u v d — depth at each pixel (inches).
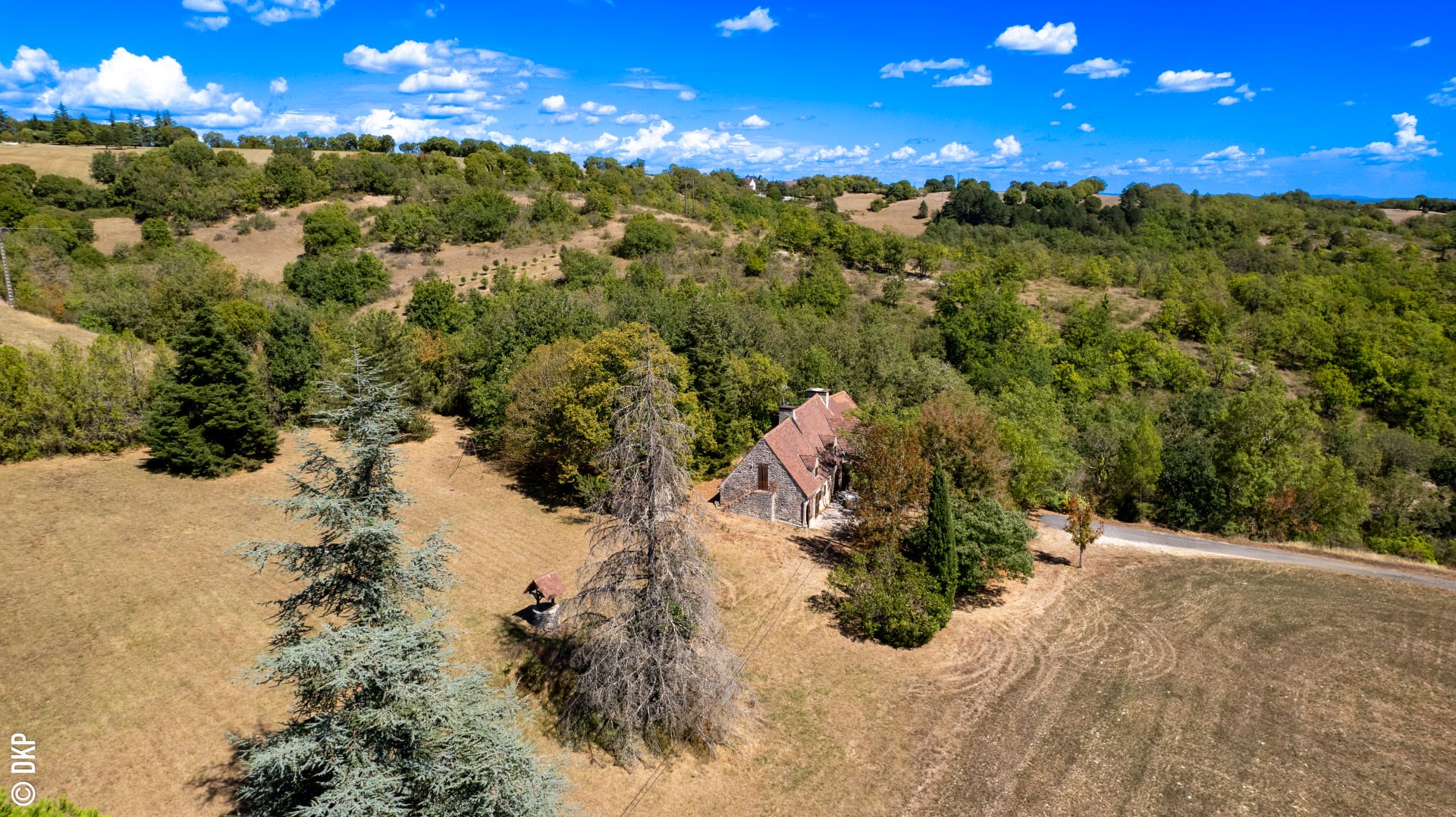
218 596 1321.4
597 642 1012.5
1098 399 3223.4
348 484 693.3
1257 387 2854.3
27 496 1643.7
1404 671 1347.2
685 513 987.3
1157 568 1808.6
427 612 753.6
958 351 3307.1
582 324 2630.4
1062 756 1111.6
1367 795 1043.3
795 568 1647.4
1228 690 1284.4
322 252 4111.7
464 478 2068.2
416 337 2554.1
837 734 1141.1
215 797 888.3
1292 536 2076.8
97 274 3061.0
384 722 629.9
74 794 876.6
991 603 1588.3
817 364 2684.5
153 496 1713.8
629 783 1006.4
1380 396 3270.2
